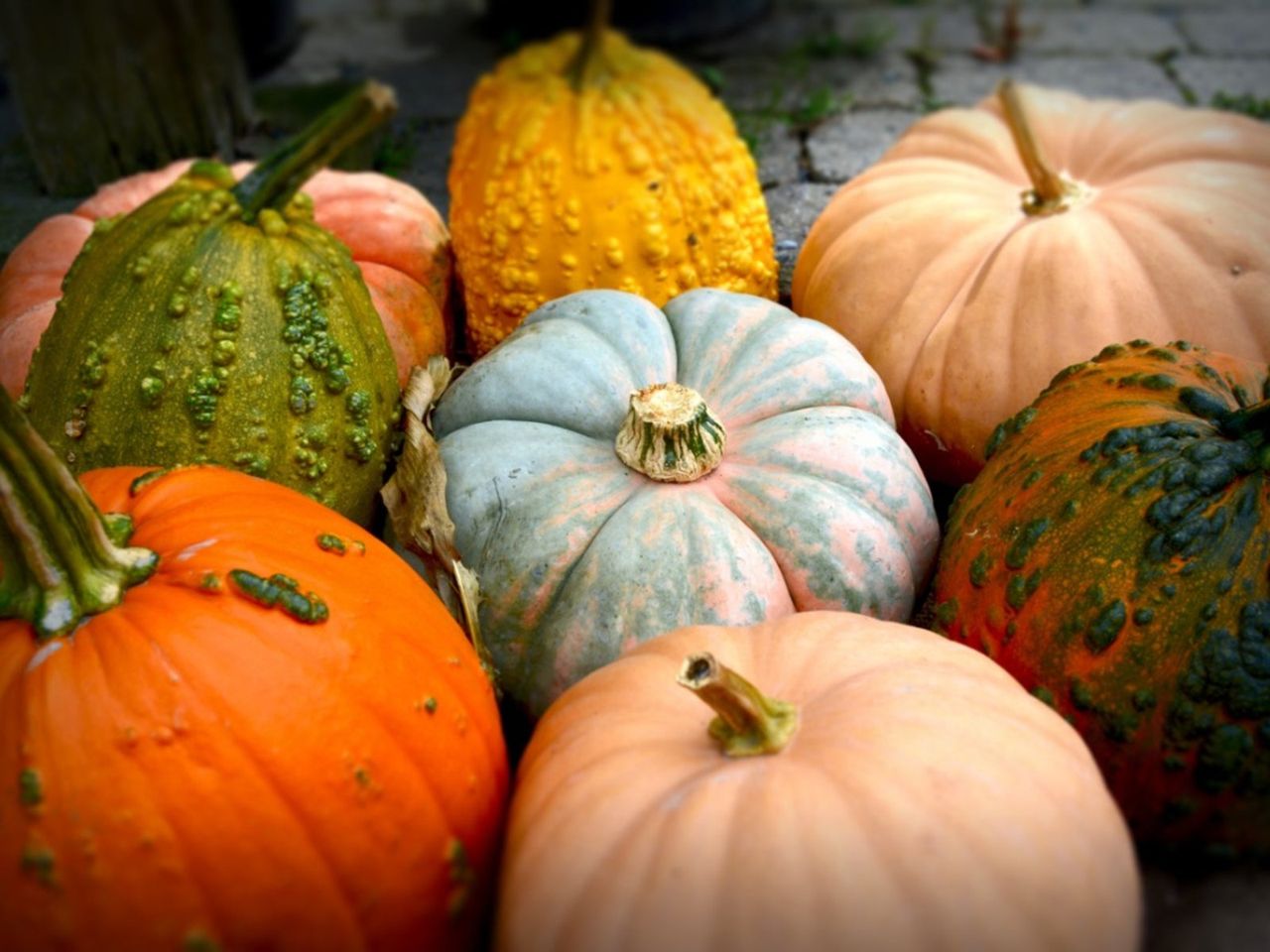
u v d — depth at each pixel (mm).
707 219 889
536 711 703
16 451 507
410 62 1634
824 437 711
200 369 667
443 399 776
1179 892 605
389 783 537
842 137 1385
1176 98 1473
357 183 941
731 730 536
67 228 911
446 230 980
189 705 511
